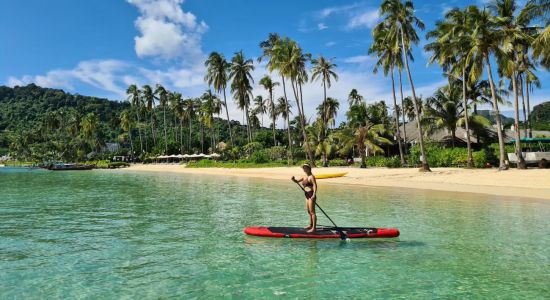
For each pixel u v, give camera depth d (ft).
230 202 66.44
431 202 60.90
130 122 354.13
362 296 22.81
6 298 22.82
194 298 22.63
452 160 128.88
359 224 44.50
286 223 46.14
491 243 34.86
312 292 23.49
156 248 34.12
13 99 616.39
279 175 139.64
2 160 435.53
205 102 301.22
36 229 43.04
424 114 148.25
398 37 123.95
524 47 117.50
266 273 27.12
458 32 109.91
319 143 168.66
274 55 166.20
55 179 146.20
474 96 150.61
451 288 24.06
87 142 384.06
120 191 90.33
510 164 113.60
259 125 346.54
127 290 24.02
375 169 134.00
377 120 178.81
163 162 334.24
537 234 38.09
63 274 27.14
